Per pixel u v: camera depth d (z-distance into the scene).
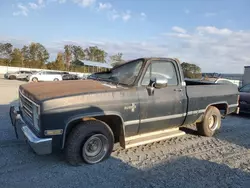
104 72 5.24
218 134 6.41
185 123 5.36
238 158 4.70
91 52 71.50
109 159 4.27
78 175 3.63
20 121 4.17
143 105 4.38
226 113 6.41
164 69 4.84
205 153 4.88
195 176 3.80
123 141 4.29
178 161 4.37
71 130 3.86
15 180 3.40
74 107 3.65
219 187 3.49
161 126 4.86
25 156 4.22
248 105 8.83
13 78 32.84
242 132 6.77
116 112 4.04
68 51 69.06
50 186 3.29
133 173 3.79
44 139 3.49
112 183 3.45
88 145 3.92
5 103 9.84
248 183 3.66
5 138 5.08
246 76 26.08
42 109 3.44
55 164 3.96
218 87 6.04
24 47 66.12
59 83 4.45
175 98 4.90
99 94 3.91
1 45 64.50
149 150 4.87
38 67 64.69
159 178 3.67
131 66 4.72
